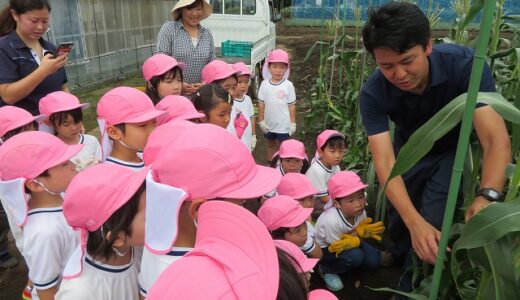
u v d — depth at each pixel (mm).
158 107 2424
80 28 8039
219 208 856
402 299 2188
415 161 1271
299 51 13438
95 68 8586
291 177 2615
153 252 1119
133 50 10352
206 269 719
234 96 3531
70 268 1370
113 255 1371
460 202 2021
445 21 8961
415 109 1915
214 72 3199
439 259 1328
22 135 1763
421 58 1536
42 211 1724
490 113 1557
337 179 2541
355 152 4113
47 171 1699
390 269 2754
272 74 4277
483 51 1084
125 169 1331
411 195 2229
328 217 2582
